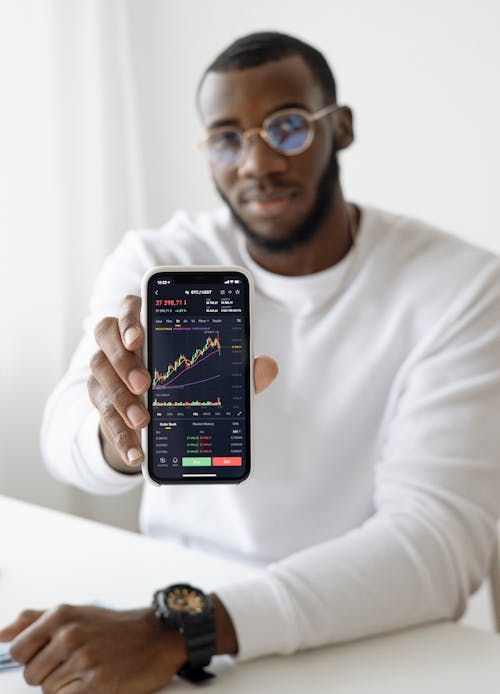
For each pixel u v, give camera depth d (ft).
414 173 7.55
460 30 7.14
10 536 4.04
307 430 4.44
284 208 4.32
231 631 2.85
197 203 8.95
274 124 4.23
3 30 7.34
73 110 7.86
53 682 2.65
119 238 8.33
